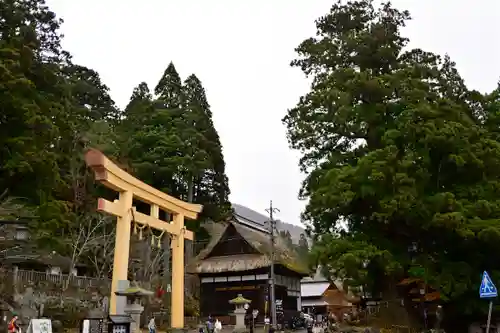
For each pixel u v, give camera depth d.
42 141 33.09
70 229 37.00
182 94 54.38
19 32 37.12
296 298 54.56
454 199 25.97
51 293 31.17
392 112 30.58
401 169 26.52
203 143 50.88
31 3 43.56
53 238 32.75
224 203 53.09
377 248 26.53
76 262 37.97
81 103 59.09
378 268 28.98
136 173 45.09
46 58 44.47
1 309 25.66
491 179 28.48
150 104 52.50
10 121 32.09
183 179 48.69
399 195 25.58
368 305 43.50
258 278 47.62
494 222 24.84
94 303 31.88
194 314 46.69
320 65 34.81
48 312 28.06
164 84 55.25
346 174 27.53
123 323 17.48
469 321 29.16
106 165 23.41
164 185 47.47
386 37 33.09
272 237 42.50
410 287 31.28
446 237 27.34
